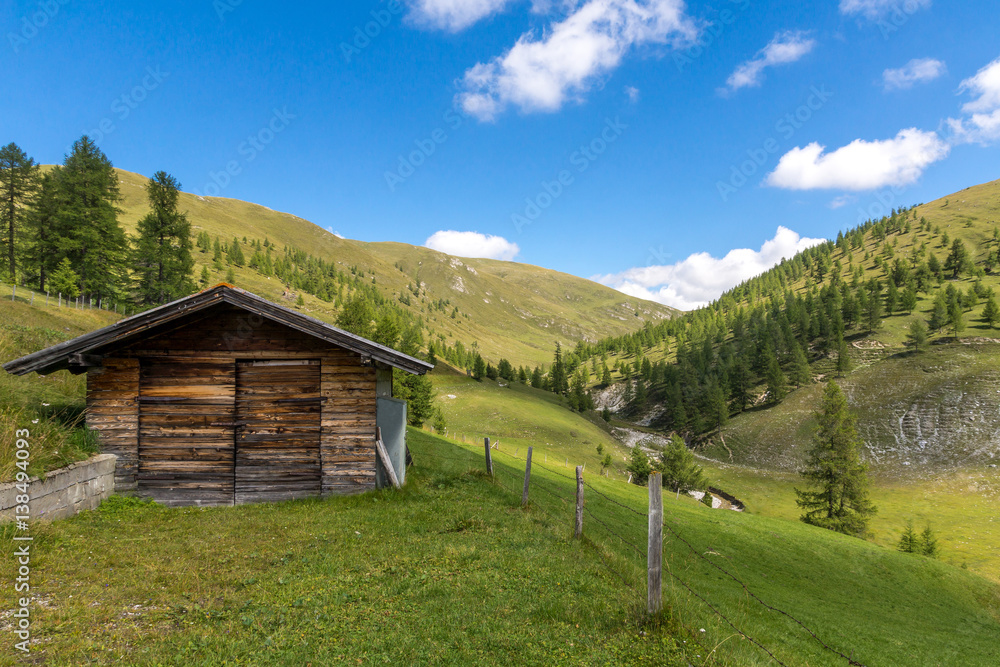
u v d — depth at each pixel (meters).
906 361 140.50
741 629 8.46
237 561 8.03
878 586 25.47
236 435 12.75
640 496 39.12
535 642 5.84
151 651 5.03
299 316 12.75
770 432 127.00
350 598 6.71
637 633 6.33
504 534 10.34
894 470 102.31
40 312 36.12
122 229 57.19
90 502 10.88
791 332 168.12
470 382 149.50
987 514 79.81
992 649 17.89
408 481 13.98
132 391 12.45
